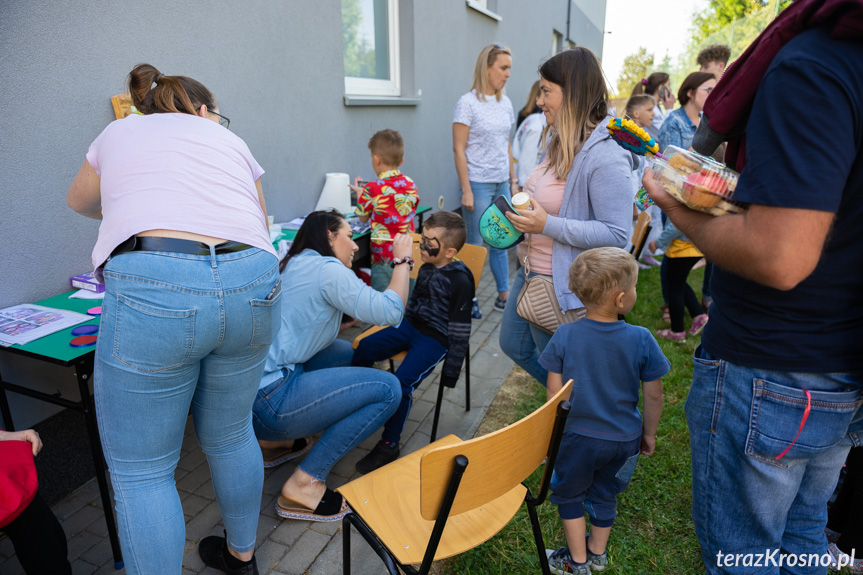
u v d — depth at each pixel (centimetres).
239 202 147
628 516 216
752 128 96
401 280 223
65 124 217
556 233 201
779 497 119
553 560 192
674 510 219
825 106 87
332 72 382
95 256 136
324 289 208
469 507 131
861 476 174
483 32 648
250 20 305
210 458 163
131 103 238
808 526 137
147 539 139
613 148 197
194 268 132
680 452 252
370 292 210
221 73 290
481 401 303
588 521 216
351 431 206
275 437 208
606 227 199
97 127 229
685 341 376
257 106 319
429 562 132
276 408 202
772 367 110
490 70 401
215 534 206
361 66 452
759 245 93
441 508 125
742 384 116
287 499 211
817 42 91
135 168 138
